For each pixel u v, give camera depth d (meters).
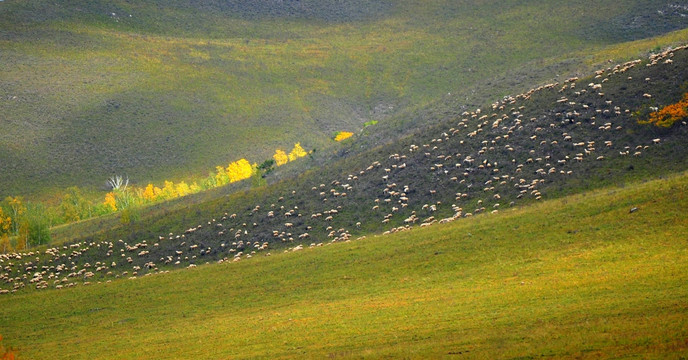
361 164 155.88
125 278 123.94
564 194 104.38
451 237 90.88
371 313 67.62
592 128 123.19
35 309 105.56
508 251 79.00
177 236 142.50
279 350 60.88
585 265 66.88
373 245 99.62
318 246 113.88
